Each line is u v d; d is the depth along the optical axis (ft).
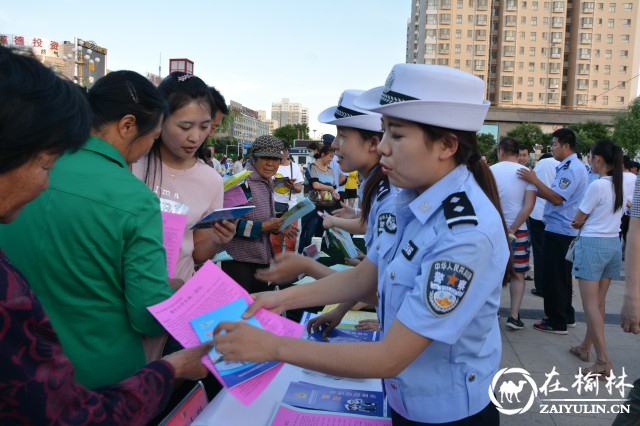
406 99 3.92
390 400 4.44
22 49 2.96
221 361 3.96
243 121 378.12
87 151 4.43
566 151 14.64
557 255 14.23
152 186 6.91
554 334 14.40
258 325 4.34
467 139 4.05
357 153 6.27
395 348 3.69
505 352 12.96
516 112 245.04
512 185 14.46
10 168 2.80
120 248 4.22
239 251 10.59
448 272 3.68
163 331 4.60
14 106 2.68
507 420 9.29
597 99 299.38
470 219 3.74
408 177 4.07
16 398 2.63
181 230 5.69
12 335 2.61
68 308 4.26
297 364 3.77
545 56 296.92
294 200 27.25
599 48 297.74
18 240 4.20
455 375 4.12
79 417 2.96
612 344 13.48
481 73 293.02
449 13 291.99
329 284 5.24
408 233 4.28
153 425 5.16
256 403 5.34
